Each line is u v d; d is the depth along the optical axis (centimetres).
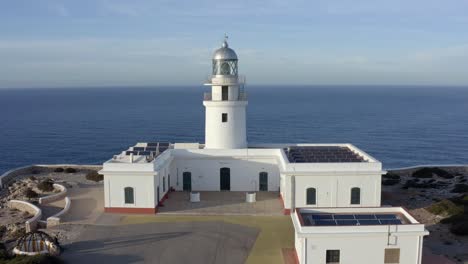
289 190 3812
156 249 3070
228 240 3238
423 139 12062
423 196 4534
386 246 2616
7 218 4091
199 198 4219
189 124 15250
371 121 16425
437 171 5534
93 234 3353
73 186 4934
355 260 2631
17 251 2966
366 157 4131
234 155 4509
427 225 3584
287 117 17900
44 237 3041
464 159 9519
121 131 13612
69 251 3027
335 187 3816
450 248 3075
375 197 3838
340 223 2702
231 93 4622
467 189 4678
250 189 4559
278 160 4375
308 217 2830
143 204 3850
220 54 4547
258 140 11906
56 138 12256
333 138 12256
